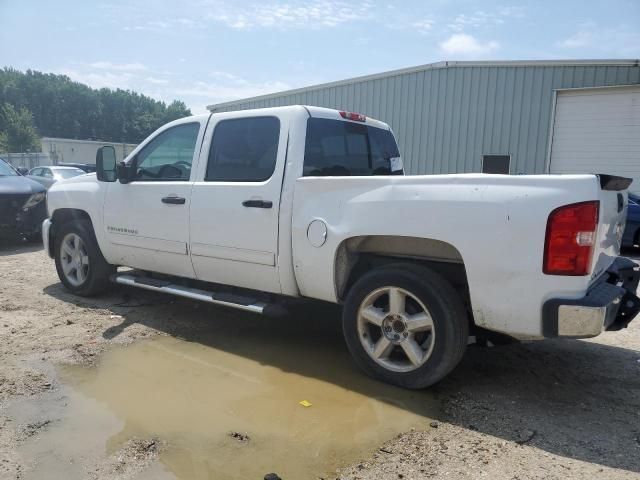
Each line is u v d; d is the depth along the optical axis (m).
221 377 3.83
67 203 5.76
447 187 3.34
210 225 4.45
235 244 4.30
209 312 5.40
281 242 4.03
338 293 3.90
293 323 5.13
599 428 3.16
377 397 3.53
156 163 5.02
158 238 4.88
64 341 4.45
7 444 2.87
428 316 3.45
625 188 3.55
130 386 3.64
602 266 3.49
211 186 4.45
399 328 3.61
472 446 2.93
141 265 5.22
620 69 13.61
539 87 14.62
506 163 15.25
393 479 2.61
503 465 2.73
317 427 3.12
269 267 4.14
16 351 4.20
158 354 4.25
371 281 3.66
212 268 4.56
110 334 4.67
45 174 19.00
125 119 117.31
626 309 3.68
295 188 3.96
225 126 4.52
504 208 3.13
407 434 3.05
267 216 4.08
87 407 3.32
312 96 18.58
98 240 5.47
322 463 2.75
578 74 14.10
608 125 13.98
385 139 5.38
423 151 16.44
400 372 3.60
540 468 2.71
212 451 2.85
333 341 4.65
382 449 2.89
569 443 2.97
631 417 3.31
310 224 3.86
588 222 2.97
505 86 15.02
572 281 3.02
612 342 4.78
